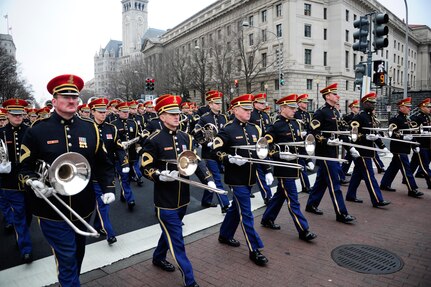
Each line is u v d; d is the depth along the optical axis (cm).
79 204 345
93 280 412
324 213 652
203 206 714
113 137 620
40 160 331
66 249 332
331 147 623
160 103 412
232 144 478
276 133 556
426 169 836
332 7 4572
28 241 470
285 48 4322
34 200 333
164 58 5628
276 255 474
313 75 4481
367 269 429
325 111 647
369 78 991
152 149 403
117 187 951
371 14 970
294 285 394
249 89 4075
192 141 442
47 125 340
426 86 5600
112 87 7956
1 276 426
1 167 447
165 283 405
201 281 407
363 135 684
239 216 480
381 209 673
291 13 4259
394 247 493
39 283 409
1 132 508
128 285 402
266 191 711
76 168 316
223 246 508
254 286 394
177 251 389
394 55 6106
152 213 675
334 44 4600
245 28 4750
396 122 782
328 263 447
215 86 4572
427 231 554
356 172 716
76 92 338
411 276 410
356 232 554
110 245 514
